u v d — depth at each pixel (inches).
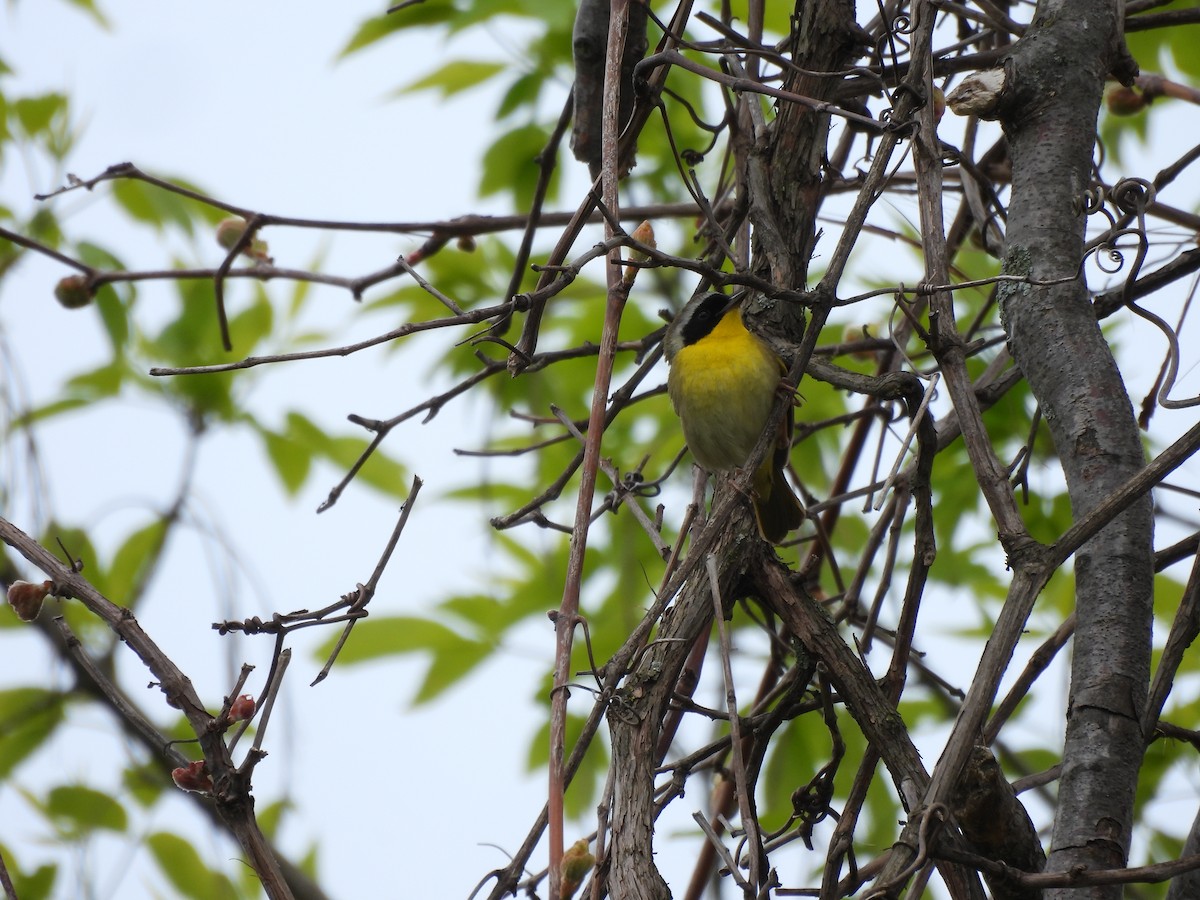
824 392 439.2
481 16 376.8
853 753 376.5
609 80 261.9
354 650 386.9
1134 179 264.8
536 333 264.1
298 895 369.4
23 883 356.2
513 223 378.9
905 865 200.7
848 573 426.0
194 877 368.2
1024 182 260.2
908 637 251.8
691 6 292.8
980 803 210.5
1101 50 270.5
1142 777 348.8
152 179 353.4
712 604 255.6
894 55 259.9
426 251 377.4
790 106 298.4
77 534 392.8
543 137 406.0
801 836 266.5
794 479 388.5
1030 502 390.3
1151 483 200.8
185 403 420.2
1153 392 293.6
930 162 245.1
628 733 234.8
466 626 391.2
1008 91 265.0
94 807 367.9
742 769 218.2
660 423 441.1
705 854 324.8
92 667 222.1
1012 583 202.5
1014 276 247.9
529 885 249.3
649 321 442.9
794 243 295.1
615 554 414.9
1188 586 220.1
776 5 392.2
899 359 358.6
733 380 354.9
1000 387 314.2
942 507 398.0
